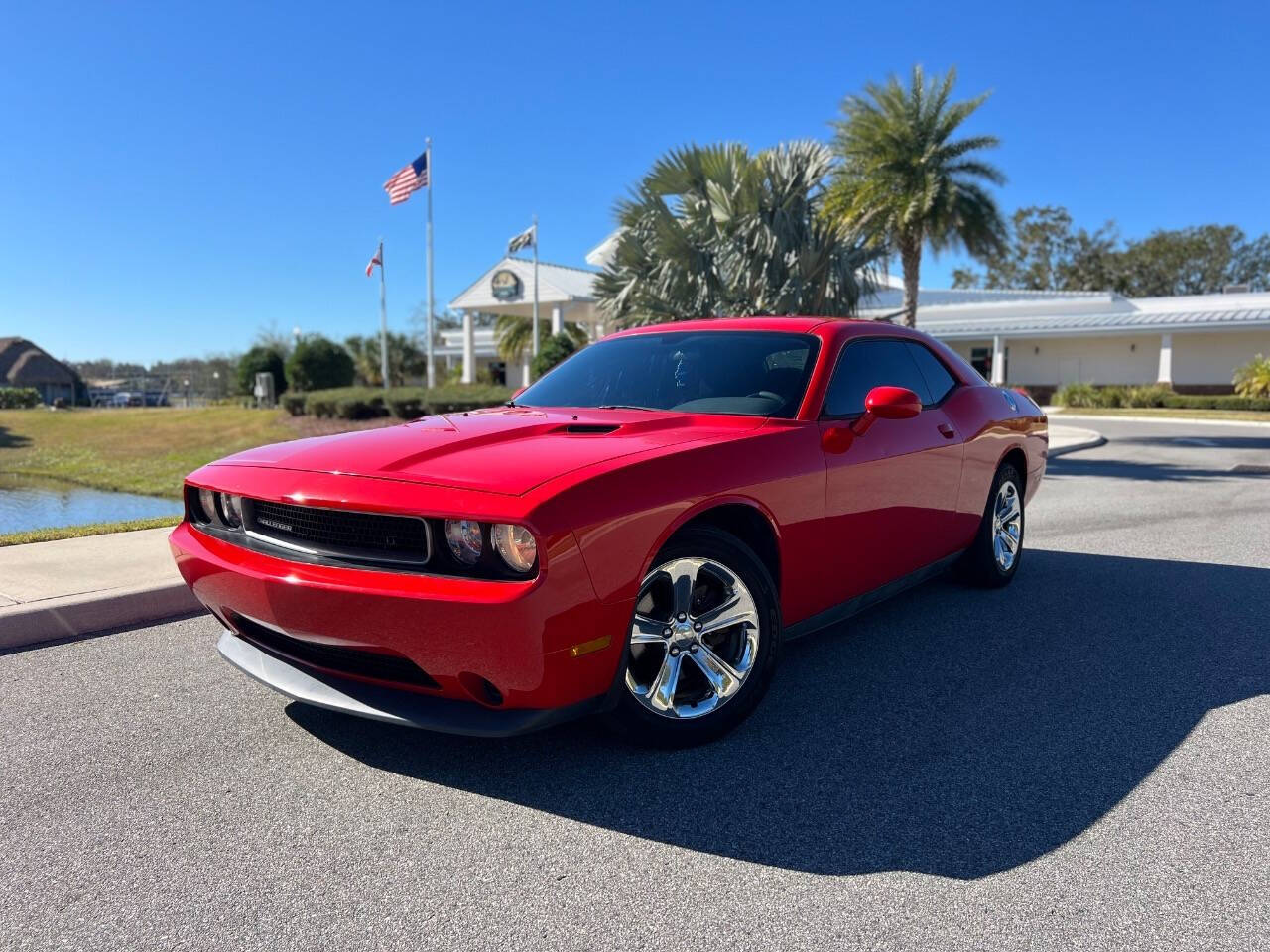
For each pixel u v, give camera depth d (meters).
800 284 12.88
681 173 13.59
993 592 5.27
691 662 3.08
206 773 2.98
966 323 38.81
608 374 4.18
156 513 11.41
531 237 30.45
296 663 2.95
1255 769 2.96
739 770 2.95
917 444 4.06
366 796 2.81
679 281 13.01
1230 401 29.98
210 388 60.81
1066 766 2.99
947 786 2.84
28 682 3.83
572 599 2.52
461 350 51.97
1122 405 32.44
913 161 17.06
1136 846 2.48
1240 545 6.74
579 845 2.52
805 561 3.40
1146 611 4.86
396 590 2.52
